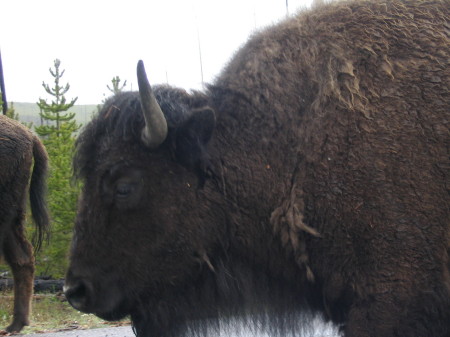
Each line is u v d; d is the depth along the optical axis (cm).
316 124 276
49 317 734
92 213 289
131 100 290
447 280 261
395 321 261
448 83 267
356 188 265
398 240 260
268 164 285
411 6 292
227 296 297
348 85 275
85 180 293
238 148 290
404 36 281
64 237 1066
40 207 722
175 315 296
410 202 260
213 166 288
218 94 305
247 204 287
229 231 291
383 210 262
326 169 270
